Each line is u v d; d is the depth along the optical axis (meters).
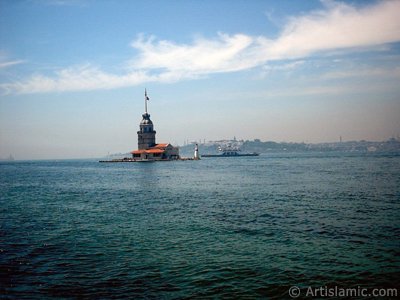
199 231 24.34
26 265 17.62
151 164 174.62
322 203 35.03
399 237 21.02
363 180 57.06
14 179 88.00
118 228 26.09
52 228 26.53
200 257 18.41
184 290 14.30
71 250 20.27
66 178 88.50
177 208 35.09
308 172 83.06
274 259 17.70
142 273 16.25
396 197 37.16
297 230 23.75
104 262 17.97
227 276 15.64
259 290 14.16
